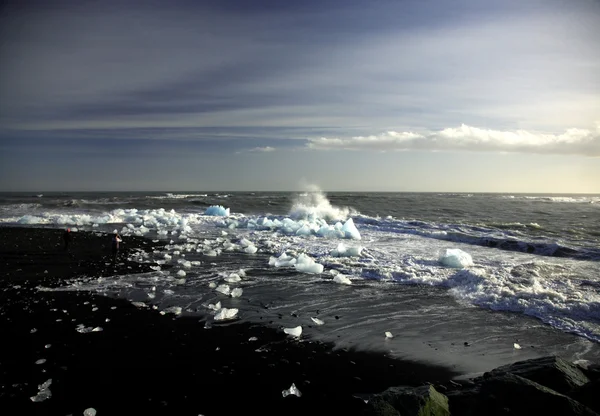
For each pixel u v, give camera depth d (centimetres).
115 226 2184
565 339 636
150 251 1430
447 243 1588
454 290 922
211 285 952
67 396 454
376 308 797
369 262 1225
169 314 744
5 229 2005
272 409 431
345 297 873
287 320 721
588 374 464
